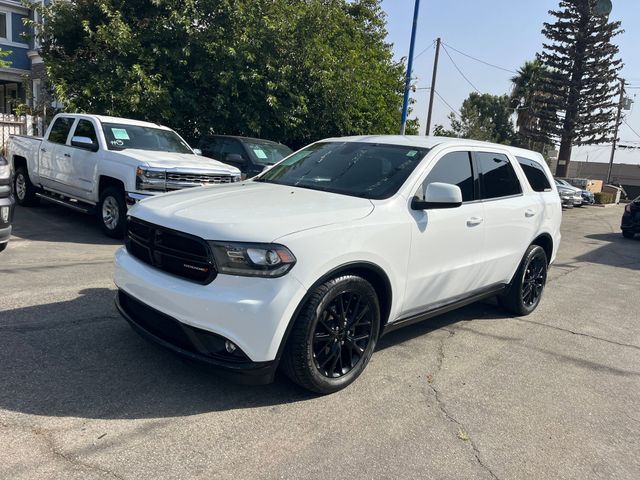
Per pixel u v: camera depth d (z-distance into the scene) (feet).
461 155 16.02
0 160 21.79
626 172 205.05
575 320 20.45
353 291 12.14
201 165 27.96
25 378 11.89
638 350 17.51
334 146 16.89
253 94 45.14
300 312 11.23
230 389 12.21
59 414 10.60
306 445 10.29
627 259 37.91
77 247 25.29
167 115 41.27
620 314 21.95
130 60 41.06
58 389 11.55
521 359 15.80
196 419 10.88
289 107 46.52
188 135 45.55
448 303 15.88
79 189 29.32
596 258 37.19
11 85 83.10
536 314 20.81
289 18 46.83
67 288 18.44
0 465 8.88
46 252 23.79
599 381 14.65
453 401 12.71
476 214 15.81
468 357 15.62
